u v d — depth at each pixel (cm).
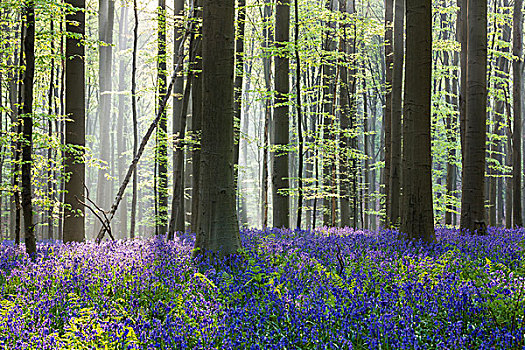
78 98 1414
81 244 1252
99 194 3155
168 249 1068
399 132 1884
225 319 596
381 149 3953
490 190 2725
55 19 1213
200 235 1013
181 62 1495
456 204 2631
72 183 1415
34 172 1360
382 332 557
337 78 2316
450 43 2116
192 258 977
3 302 670
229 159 1029
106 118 3155
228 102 1030
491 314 602
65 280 788
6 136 1123
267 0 2308
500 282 710
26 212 1085
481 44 1440
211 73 1026
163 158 1931
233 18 1038
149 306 692
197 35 1478
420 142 1215
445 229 1647
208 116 1025
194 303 654
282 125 1784
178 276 836
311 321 606
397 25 1878
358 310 619
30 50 1065
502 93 2436
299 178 1708
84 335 527
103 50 3095
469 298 650
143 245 1121
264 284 751
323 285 750
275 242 1187
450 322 580
